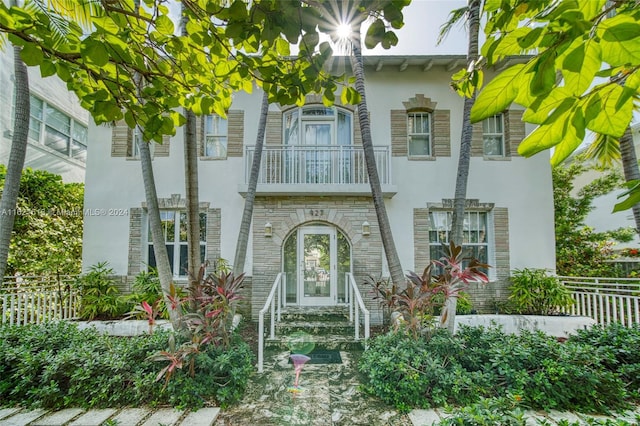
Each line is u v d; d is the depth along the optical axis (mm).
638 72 943
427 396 3982
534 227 8297
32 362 3988
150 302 7156
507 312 7633
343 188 7672
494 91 1004
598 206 11625
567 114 1011
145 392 3848
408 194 8352
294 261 8172
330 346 5996
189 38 2232
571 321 6867
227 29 1751
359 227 7922
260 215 7965
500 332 4941
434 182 8391
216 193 8289
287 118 8602
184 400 3824
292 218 7953
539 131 1068
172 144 8406
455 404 3873
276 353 5828
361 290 7648
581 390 3762
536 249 8250
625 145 5879
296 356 4562
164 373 3895
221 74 2557
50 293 6906
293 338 6086
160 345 4379
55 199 9258
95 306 7074
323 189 7656
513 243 8258
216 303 4500
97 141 8344
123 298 7297
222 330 4512
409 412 3762
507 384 3936
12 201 4977
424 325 4875
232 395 4016
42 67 1778
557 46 859
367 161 6004
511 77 975
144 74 2168
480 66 1655
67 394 3879
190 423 3516
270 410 3887
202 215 8398
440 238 8484
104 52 1680
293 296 8102
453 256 5004
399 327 4938
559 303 7207
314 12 1607
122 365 3953
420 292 4855
